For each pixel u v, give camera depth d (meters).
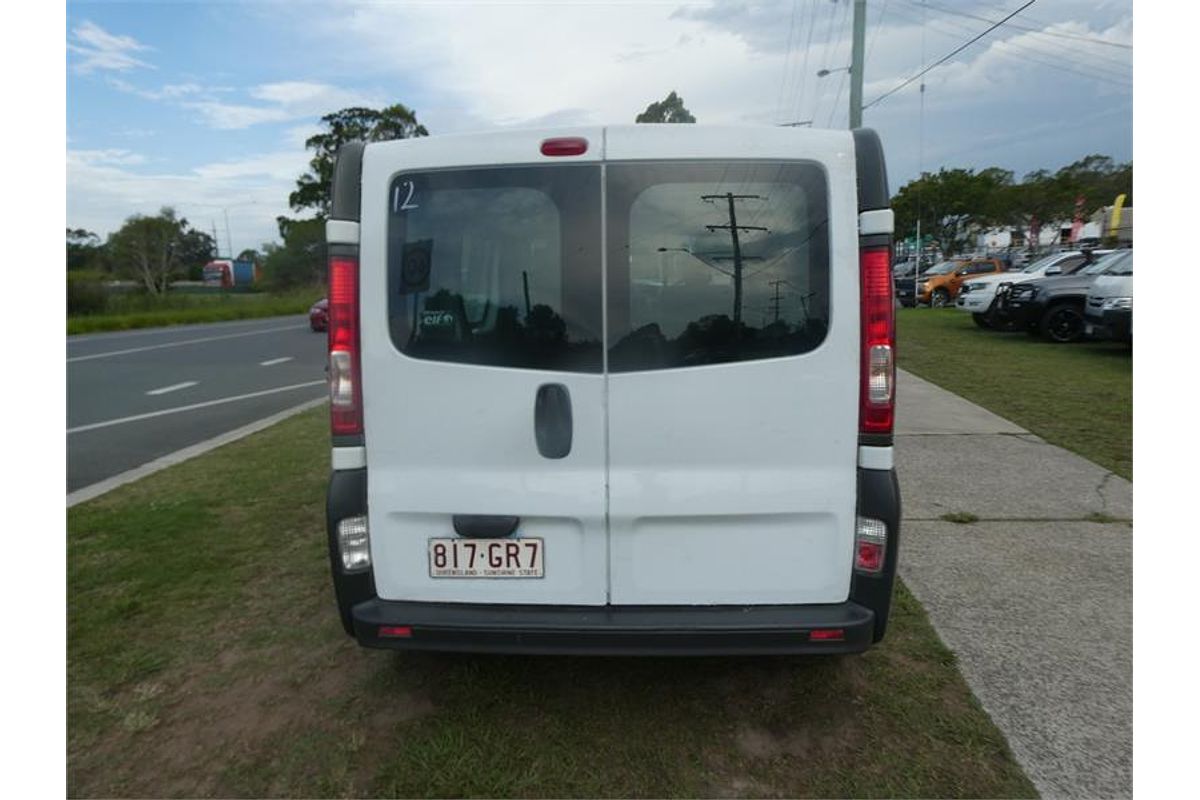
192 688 2.86
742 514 2.34
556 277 2.31
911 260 44.91
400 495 2.41
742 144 2.26
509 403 2.34
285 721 2.64
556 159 2.27
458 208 2.31
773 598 2.39
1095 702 2.63
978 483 5.11
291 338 20.66
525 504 2.36
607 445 2.34
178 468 6.02
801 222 2.26
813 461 2.32
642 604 2.41
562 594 2.42
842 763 2.37
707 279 2.28
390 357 2.35
